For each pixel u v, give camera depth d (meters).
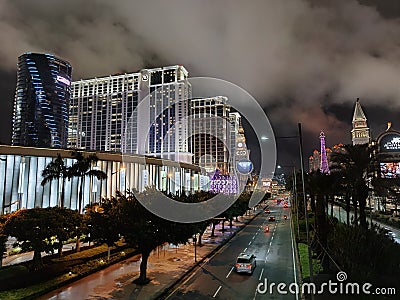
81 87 199.50
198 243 50.50
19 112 190.50
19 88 192.12
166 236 29.56
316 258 36.88
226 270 35.53
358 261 24.45
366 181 41.56
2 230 29.55
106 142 187.88
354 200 46.38
